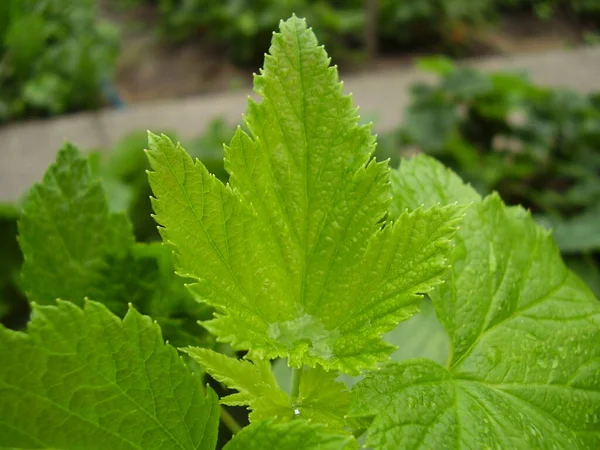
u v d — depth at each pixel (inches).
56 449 4.5
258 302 5.1
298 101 5.3
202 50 57.4
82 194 6.8
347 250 5.1
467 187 6.9
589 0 59.2
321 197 5.2
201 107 40.9
